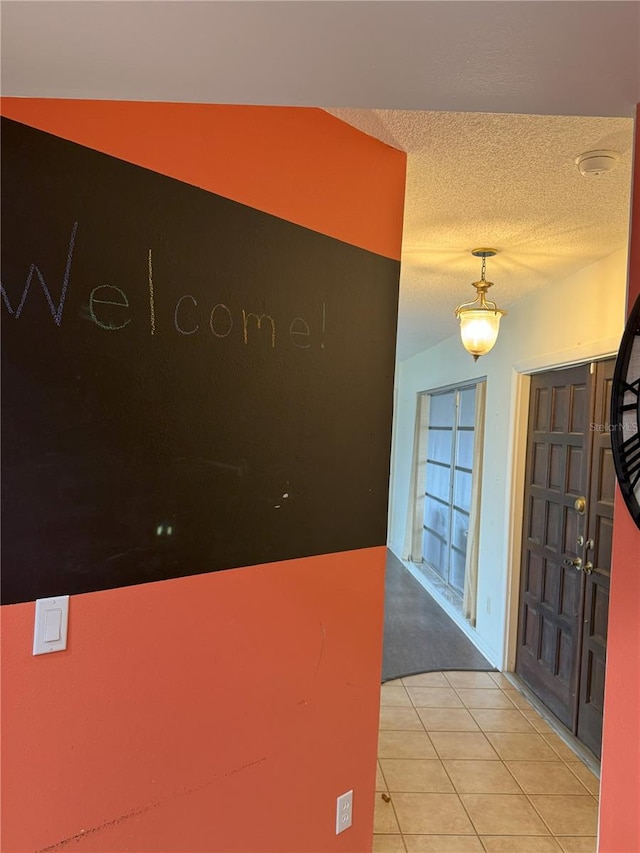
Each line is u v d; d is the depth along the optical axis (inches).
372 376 70.1
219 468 55.2
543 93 34.7
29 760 44.1
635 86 33.7
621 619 44.1
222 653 56.0
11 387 41.9
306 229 61.5
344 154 64.7
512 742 114.8
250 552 58.1
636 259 43.0
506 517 149.9
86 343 45.5
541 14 26.1
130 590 49.1
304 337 62.1
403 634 176.7
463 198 84.4
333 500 66.4
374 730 73.2
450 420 235.5
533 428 144.7
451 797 96.3
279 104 35.9
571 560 121.4
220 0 24.9
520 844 85.4
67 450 44.9
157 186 49.3
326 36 28.0
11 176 41.3
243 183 55.6
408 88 34.2
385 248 70.1
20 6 25.3
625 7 25.5
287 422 61.0
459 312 118.3
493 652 155.3
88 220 45.2
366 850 72.9
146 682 50.3
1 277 41.0
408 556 275.4
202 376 53.4
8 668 42.8
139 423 49.1
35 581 43.6
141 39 28.2
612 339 106.2
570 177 77.0
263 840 60.6
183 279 51.5
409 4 25.4
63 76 32.1
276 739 61.4
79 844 46.9
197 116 51.8
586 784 101.1
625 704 43.0
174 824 52.9
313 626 64.8
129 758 49.6
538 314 136.8
